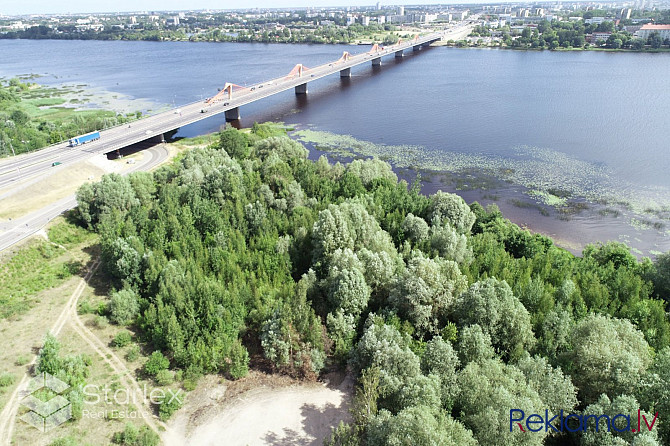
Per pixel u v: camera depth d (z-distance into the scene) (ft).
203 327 323.57
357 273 331.57
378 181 542.57
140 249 394.93
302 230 422.82
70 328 341.62
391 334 287.28
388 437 211.00
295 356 305.12
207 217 447.42
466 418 238.07
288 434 260.21
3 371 294.25
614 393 246.27
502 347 297.53
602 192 606.14
